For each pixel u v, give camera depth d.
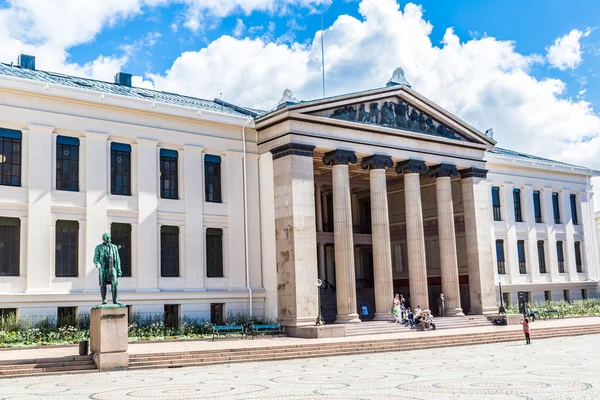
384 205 41.88
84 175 34.44
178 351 26.19
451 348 32.28
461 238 50.31
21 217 32.44
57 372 22.59
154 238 36.25
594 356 25.41
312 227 38.22
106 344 23.56
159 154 37.25
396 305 40.75
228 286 38.56
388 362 25.08
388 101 43.44
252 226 39.81
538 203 58.50
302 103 38.53
